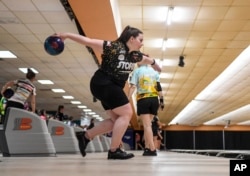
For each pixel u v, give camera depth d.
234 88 15.05
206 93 16.53
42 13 6.97
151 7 6.93
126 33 3.00
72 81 13.60
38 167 1.98
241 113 23.19
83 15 6.32
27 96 4.90
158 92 4.53
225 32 8.27
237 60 10.70
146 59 3.14
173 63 11.29
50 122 6.09
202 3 6.64
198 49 9.70
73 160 3.05
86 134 3.40
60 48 2.87
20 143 4.57
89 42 2.96
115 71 2.94
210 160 3.16
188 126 31.73
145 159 3.26
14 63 10.80
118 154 3.19
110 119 3.28
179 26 7.93
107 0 5.62
